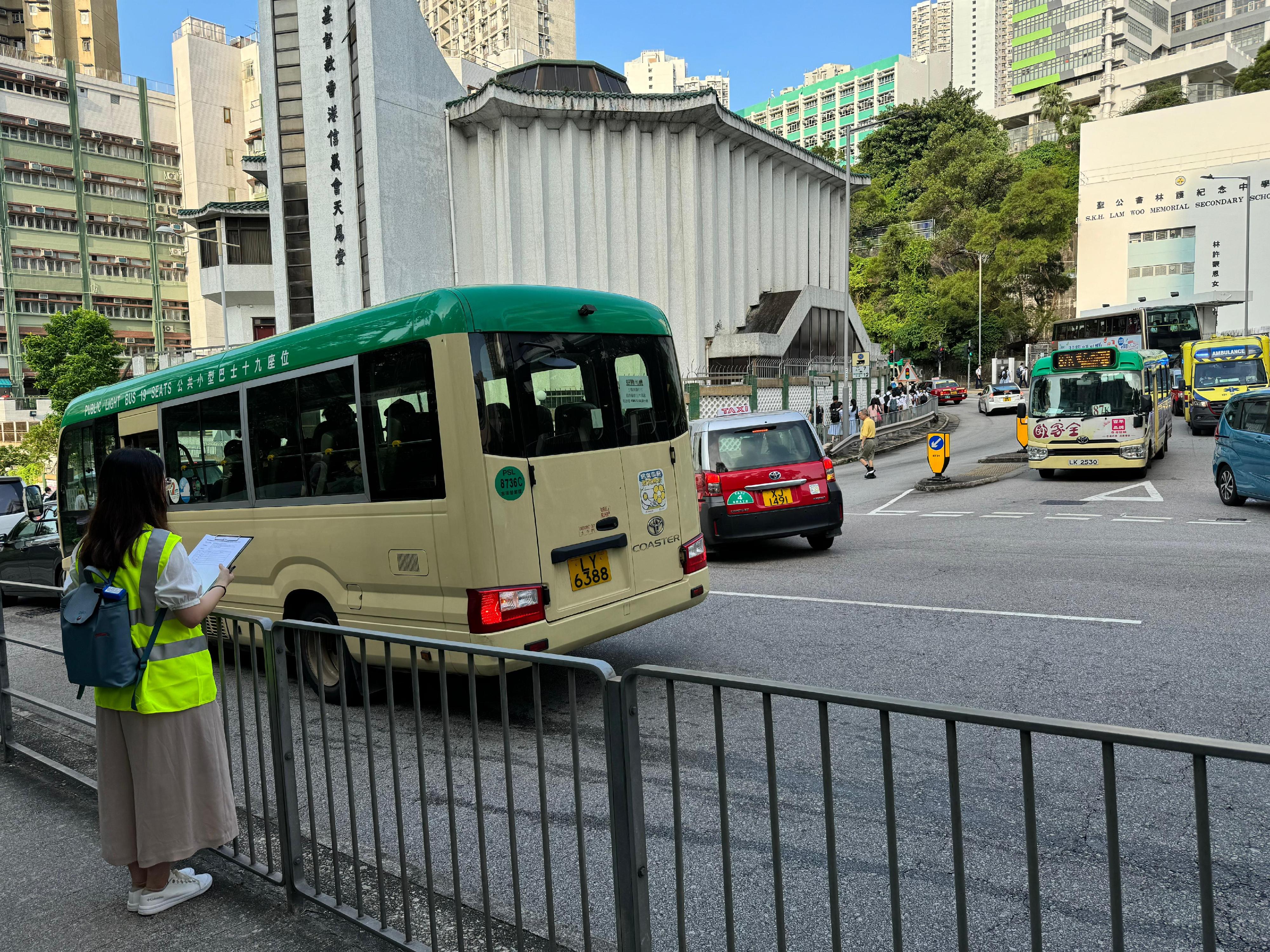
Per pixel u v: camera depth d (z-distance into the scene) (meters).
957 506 15.20
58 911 3.46
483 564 4.93
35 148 84.38
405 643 2.79
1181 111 66.94
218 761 3.41
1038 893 1.73
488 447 4.97
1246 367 26.03
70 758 5.28
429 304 5.12
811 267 45.72
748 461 10.76
